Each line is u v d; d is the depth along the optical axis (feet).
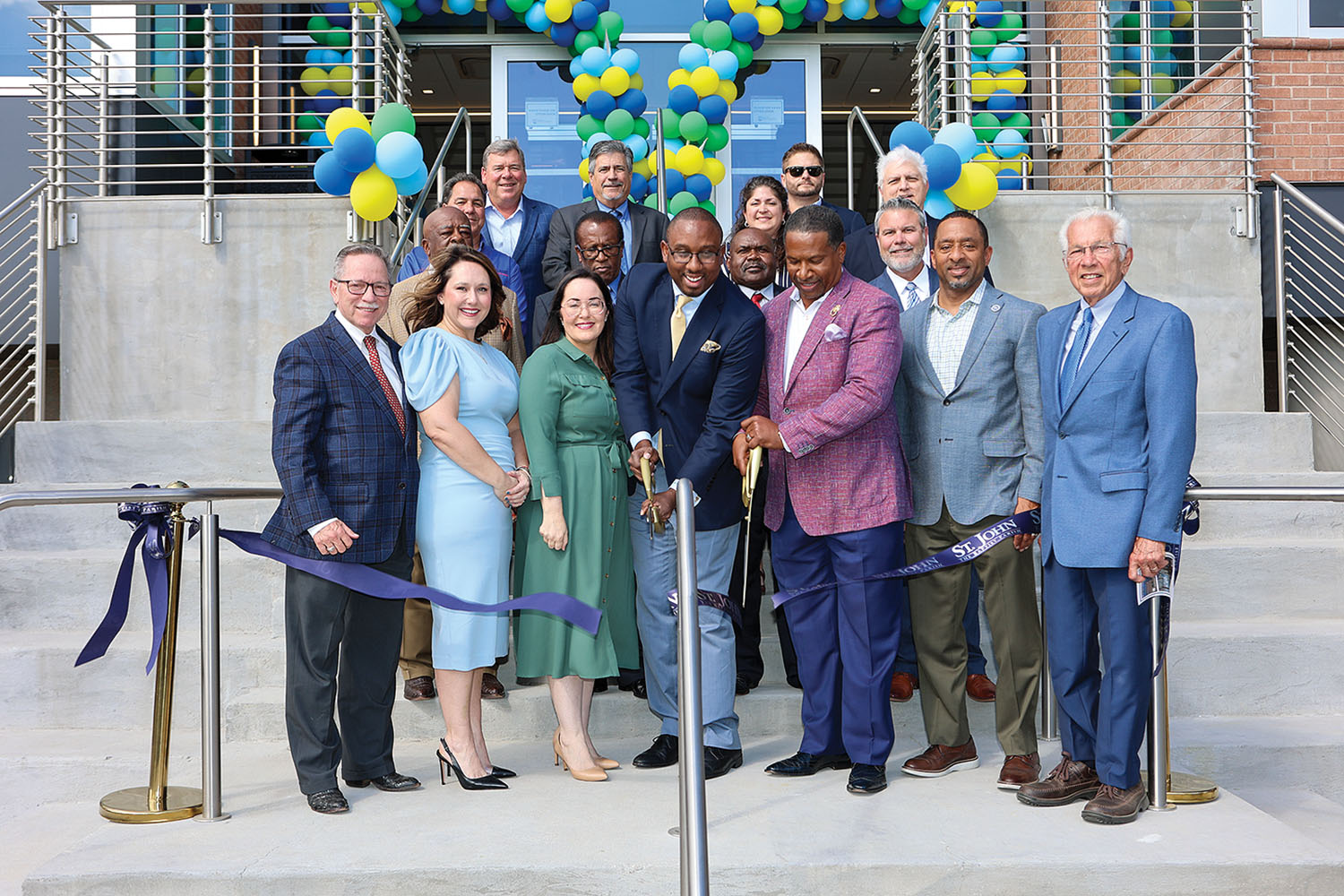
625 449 11.99
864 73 32.65
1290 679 13.44
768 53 28.78
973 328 11.28
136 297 19.95
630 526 12.03
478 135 38.86
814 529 11.19
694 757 7.73
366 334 11.07
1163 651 10.39
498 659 12.85
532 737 13.16
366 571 10.55
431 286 11.59
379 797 10.89
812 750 11.53
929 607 11.47
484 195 15.79
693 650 7.90
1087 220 10.25
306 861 9.05
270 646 13.74
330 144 20.92
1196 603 14.69
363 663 11.02
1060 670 10.61
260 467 17.74
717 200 28.76
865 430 11.22
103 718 13.53
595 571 11.43
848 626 11.09
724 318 11.53
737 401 11.46
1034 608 11.12
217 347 19.99
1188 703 13.39
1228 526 15.88
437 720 13.03
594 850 9.23
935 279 13.71
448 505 11.07
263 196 20.06
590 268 13.38
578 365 11.85
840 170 42.09
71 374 19.90
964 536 11.31
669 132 24.59
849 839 9.47
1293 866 8.97
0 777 12.08
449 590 11.03
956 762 11.61
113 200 19.97
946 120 21.49
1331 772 12.11
